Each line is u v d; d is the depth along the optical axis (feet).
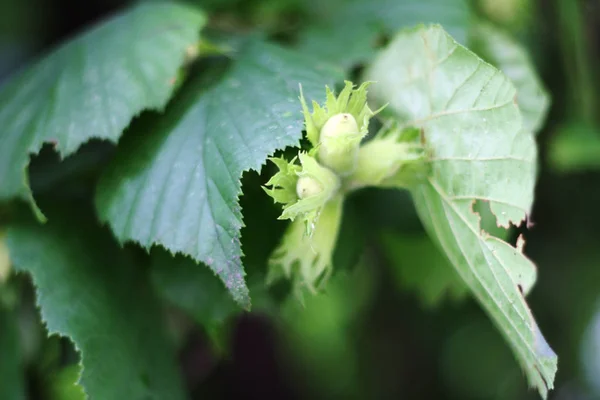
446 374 2.15
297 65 1.42
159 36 1.46
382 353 2.13
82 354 1.42
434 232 1.43
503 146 1.33
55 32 2.01
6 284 1.56
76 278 1.47
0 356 1.57
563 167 1.78
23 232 1.48
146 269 1.55
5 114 1.49
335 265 1.55
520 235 1.31
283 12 1.70
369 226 1.62
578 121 1.82
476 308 2.02
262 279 1.45
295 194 1.33
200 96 1.42
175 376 1.53
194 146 1.37
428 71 1.38
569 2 1.77
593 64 1.85
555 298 1.92
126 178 1.40
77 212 1.53
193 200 1.35
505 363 2.11
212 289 1.50
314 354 2.58
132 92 1.42
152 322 1.53
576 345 2.05
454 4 1.63
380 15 1.64
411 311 2.06
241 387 2.14
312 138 1.33
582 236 1.90
